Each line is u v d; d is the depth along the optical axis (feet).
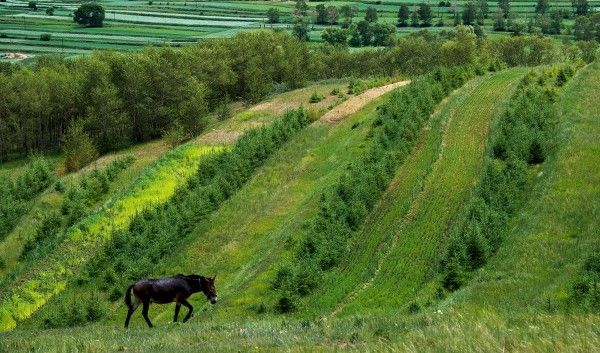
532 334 59.26
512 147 209.87
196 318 163.43
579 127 209.05
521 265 134.72
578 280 108.47
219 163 270.67
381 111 277.85
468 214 177.88
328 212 202.28
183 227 226.79
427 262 168.45
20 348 81.41
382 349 58.29
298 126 302.66
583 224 144.97
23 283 220.43
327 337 72.49
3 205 285.84
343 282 169.89
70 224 264.31
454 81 305.53
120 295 200.85
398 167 230.27
